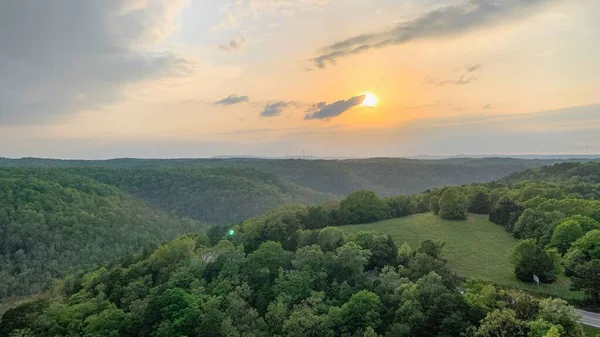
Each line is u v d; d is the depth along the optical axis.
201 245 104.38
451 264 89.00
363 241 85.69
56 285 116.38
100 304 80.75
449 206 122.94
